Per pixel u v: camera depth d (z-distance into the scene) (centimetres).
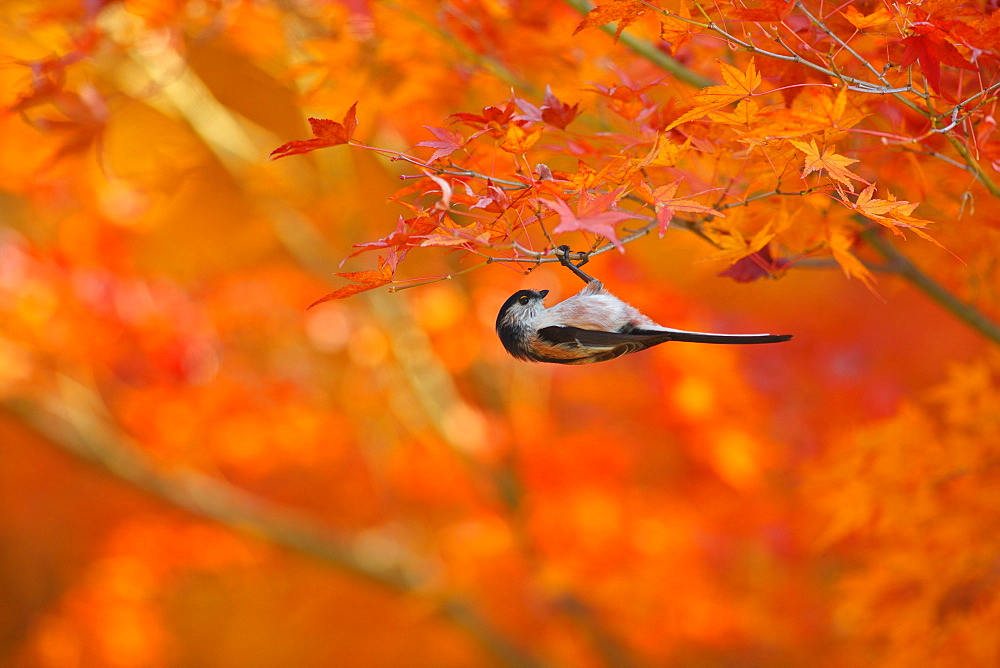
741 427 1165
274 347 1474
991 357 771
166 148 1229
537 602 1379
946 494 745
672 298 1188
